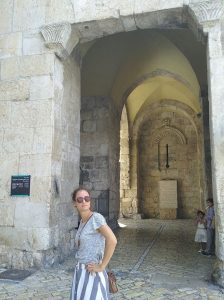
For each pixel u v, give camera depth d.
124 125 16.56
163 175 17.14
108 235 2.36
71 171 6.66
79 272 2.39
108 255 2.33
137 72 11.43
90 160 10.50
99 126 10.58
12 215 5.52
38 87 5.84
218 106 4.88
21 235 5.41
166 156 17.23
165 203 16.52
